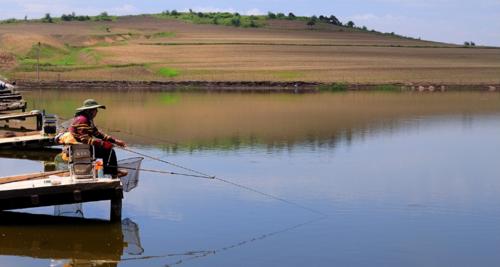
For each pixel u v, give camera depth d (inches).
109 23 6786.4
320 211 631.2
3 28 5556.1
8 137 983.6
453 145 1047.0
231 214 616.1
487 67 3580.2
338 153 958.4
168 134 1155.3
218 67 3326.8
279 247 524.7
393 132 1200.2
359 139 1105.4
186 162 878.4
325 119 1418.6
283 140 1086.4
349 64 3607.3
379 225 586.9
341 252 514.9
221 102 1897.1
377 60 3900.1
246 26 7130.9
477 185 748.6
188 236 549.3
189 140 1080.8
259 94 2309.3
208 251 513.3
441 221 601.6
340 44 5064.0
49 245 518.9
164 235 550.6
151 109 1649.9
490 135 1167.0
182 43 4566.9
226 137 1119.0
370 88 2699.3
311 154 948.6
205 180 760.3
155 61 3501.5
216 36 5615.2
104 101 1914.4
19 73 3011.8
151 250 514.0
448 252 517.0
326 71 3243.1
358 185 741.9
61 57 3895.2
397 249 522.6
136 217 600.1
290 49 4429.1
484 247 529.3
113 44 4434.1
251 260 495.5
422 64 3710.6
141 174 789.9
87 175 563.2
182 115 1497.3
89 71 3134.8
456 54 4532.5
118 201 569.0
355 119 1418.6
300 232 563.5
